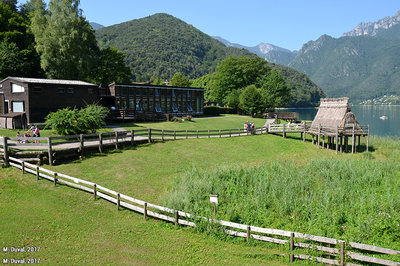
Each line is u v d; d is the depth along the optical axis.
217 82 83.19
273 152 31.52
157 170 20.53
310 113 140.00
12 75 44.75
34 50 50.88
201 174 19.47
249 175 20.22
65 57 47.41
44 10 48.47
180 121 45.84
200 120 51.12
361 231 11.26
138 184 17.50
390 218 12.00
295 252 9.95
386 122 87.19
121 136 25.02
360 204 14.00
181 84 122.25
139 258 9.63
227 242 10.95
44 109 30.61
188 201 13.53
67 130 24.52
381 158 29.62
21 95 30.11
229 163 24.72
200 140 32.12
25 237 10.45
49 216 12.37
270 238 10.51
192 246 10.60
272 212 13.34
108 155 22.44
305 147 35.03
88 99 34.56
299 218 12.78
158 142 28.92
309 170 22.62
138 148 25.72
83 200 14.31
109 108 44.31
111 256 9.65
